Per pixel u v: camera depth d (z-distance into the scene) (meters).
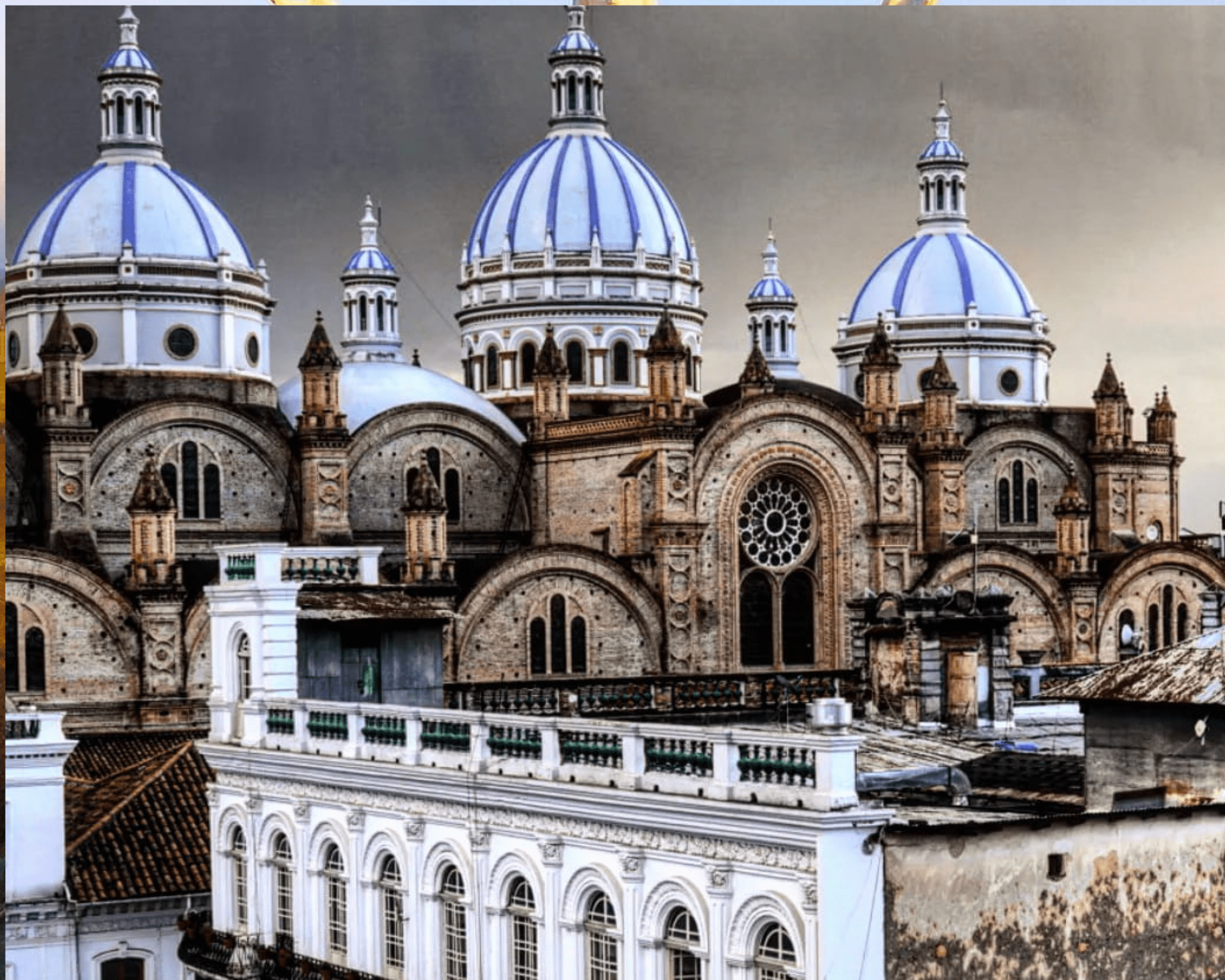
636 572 109.88
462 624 103.69
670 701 75.00
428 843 45.25
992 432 130.50
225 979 50.69
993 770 50.94
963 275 139.38
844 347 140.62
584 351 128.75
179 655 98.50
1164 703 46.31
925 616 68.19
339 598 57.56
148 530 99.12
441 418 116.00
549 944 41.16
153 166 114.31
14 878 58.91
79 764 81.25
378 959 47.12
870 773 48.84
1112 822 38.22
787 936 35.53
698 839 37.19
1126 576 124.06
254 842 51.97
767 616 116.19
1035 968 36.84
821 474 116.81
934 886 35.62
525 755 42.91
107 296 111.38
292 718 51.06
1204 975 39.25
